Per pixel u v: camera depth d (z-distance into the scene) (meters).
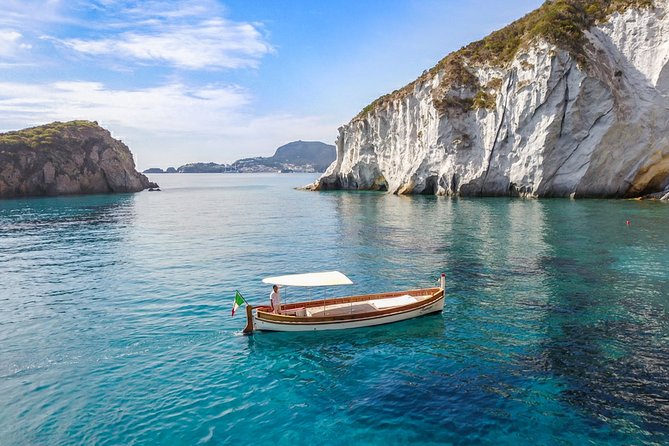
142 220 66.25
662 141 67.56
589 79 67.44
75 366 17.98
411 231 48.03
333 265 34.06
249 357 18.72
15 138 118.81
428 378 16.59
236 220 64.69
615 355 17.88
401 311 22.31
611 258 32.81
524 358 17.88
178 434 13.41
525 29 84.06
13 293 28.14
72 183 125.69
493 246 38.41
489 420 13.86
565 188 72.44
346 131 128.12
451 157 85.31
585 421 13.64
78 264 36.28
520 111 74.06
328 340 20.39
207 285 29.33
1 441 13.09
